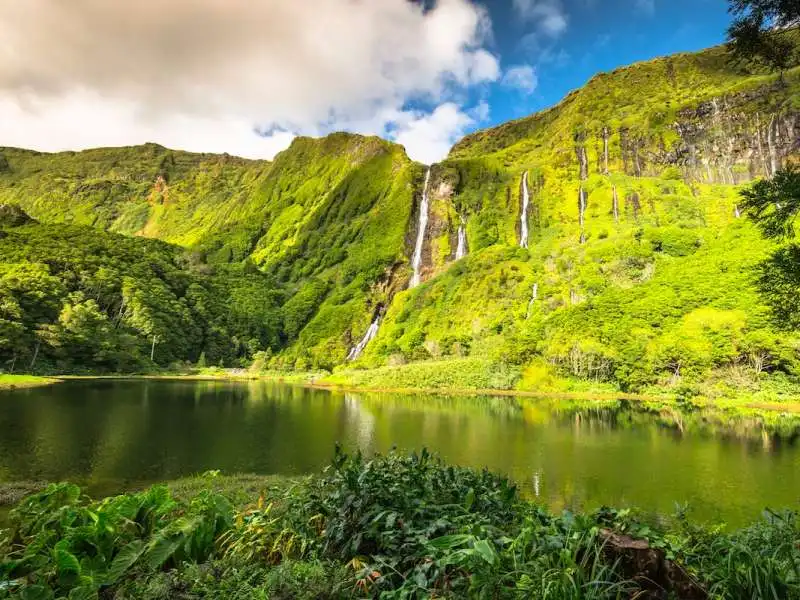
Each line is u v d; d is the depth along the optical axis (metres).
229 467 25.69
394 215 185.38
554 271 117.56
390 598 4.81
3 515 14.56
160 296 127.31
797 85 162.12
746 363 65.69
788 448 32.16
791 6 9.19
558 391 74.19
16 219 141.50
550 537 4.82
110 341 99.25
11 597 5.32
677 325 77.44
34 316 92.31
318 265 188.00
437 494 7.18
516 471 25.78
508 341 89.25
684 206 136.75
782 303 11.11
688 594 4.52
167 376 103.12
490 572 4.39
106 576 6.00
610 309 88.00
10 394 55.09
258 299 159.62
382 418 45.66
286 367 123.62
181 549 6.64
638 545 4.74
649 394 68.56
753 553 5.00
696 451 31.17
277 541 6.30
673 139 173.50
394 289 159.12
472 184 191.12
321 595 4.96
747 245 92.94
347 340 135.88
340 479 7.40
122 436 33.09
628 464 27.42
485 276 125.06
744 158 158.50
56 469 24.03
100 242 140.38
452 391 76.75
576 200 162.88
